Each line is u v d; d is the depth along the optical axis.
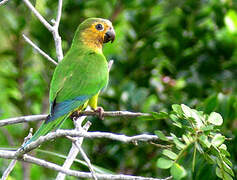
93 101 8.80
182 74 11.66
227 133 9.62
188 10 12.21
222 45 11.71
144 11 12.30
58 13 8.63
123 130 11.09
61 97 8.20
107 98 11.10
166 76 11.71
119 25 13.28
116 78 11.53
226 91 11.54
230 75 11.69
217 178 7.71
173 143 6.42
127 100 11.07
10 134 12.80
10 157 6.62
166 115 6.41
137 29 12.08
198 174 7.74
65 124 11.52
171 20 12.13
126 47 12.02
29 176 11.85
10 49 12.43
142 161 11.09
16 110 13.32
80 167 10.92
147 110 11.10
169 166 5.80
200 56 11.72
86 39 9.55
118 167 11.15
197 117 6.11
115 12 12.99
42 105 12.70
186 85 11.47
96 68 8.73
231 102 9.30
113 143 11.05
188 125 6.45
